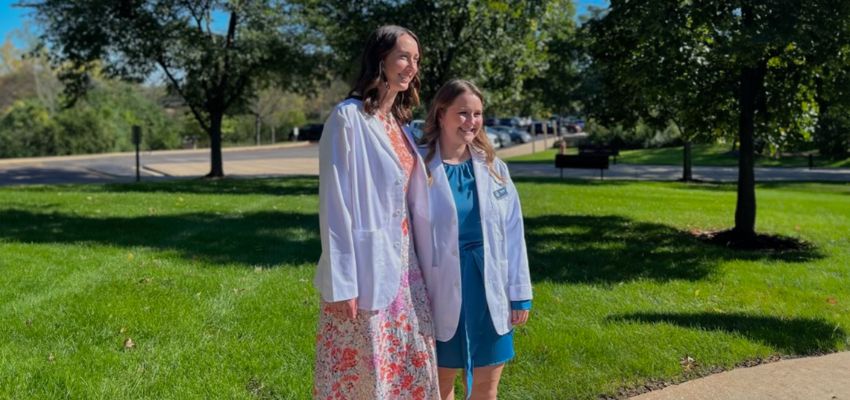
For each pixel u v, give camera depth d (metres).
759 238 8.86
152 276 6.16
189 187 15.97
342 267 2.34
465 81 2.79
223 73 19.69
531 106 32.19
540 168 27.23
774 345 4.64
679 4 7.88
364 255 2.38
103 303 5.20
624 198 13.66
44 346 4.29
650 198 13.78
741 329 4.95
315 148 44.41
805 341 4.73
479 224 2.73
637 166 29.36
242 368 4.03
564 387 3.86
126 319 4.84
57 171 26.11
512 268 2.86
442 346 2.72
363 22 15.55
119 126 42.38
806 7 7.38
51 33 17.94
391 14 15.27
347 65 16.62
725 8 7.66
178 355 4.20
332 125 2.39
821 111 9.51
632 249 8.05
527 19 15.74
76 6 17.50
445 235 2.63
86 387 3.67
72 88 19.59
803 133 9.52
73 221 9.55
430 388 2.54
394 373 2.48
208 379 3.85
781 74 8.92
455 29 15.93
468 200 2.73
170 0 18.34
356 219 2.38
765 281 6.55
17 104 41.94
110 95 46.12
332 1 16.45
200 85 20.47
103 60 18.66
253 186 16.45
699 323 5.07
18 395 3.56
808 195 16.22
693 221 10.52
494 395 2.89
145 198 12.84
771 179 22.98
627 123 12.23
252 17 18.94
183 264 6.72
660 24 7.54
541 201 12.80
